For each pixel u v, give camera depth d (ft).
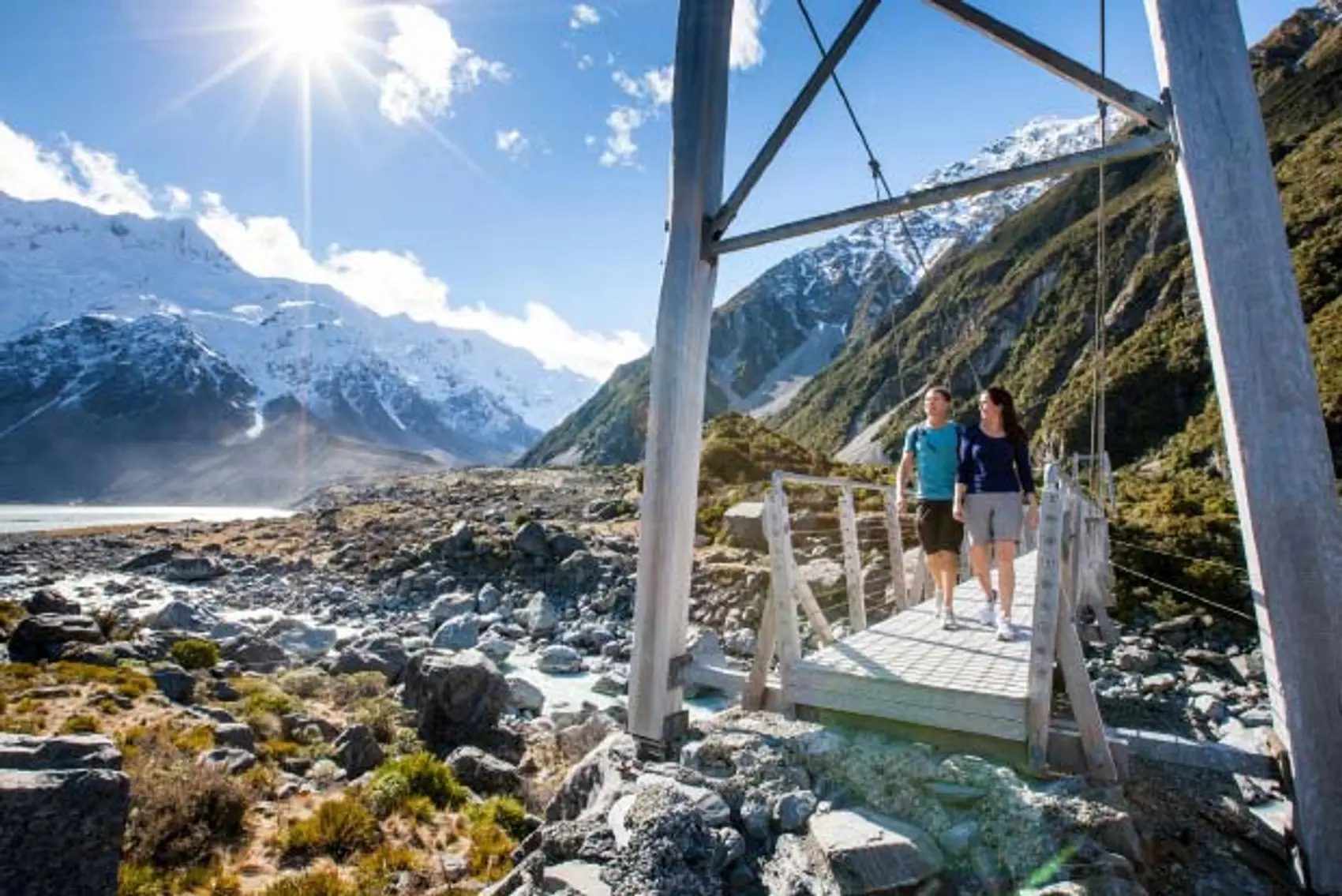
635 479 144.97
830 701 17.39
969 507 21.18
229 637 70.54
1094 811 13.21
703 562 75.36
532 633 70.95
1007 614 20.58
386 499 238.07
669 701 18.65
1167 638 47.06
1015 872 12.33
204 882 22.59
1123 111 15.55
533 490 200.23
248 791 28.81
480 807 29.96
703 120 19.69
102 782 16.01
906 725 16.75
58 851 15.16
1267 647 13.67
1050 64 16.08
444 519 146.20
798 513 79.30
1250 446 13.58
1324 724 12.92
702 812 14.05
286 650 65.16
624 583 80.48
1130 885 11.96
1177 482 106.42
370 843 26.00
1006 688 15.76
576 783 18.67
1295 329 13.57
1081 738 15.16
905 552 63.36
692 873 12.77
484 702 41.98
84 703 37.73
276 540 148.05
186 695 44.24
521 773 37.17
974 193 16.60
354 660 56.49
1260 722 33.94
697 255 19.51
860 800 14.33
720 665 19.84
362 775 33.68
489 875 24.30
